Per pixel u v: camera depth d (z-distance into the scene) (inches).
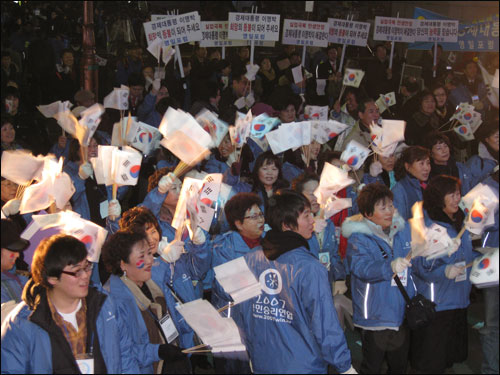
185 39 365.4
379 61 472.7
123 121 228.5
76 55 497.0
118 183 188.7
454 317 191.2
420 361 190.5
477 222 179.5
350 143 224.7
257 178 212.2
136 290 153.3
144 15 608.4
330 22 435.8
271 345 150.1
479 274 171.6
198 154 176.4
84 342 131.9
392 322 175.9
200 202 174.4
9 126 251.4
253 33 368.8
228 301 169.8
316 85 407.5
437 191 193.8
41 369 127.3
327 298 144.9
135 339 146.4
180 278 175.3
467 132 295.3
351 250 176.2
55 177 175.8
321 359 148.9
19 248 140.3
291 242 149.9
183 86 386.0
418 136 329.4
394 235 184.7
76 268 127.3
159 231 165.6
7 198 191.6
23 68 468.1
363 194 177.0
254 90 478.6
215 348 146.7
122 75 439.2
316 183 207.5
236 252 175.9
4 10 503.2
